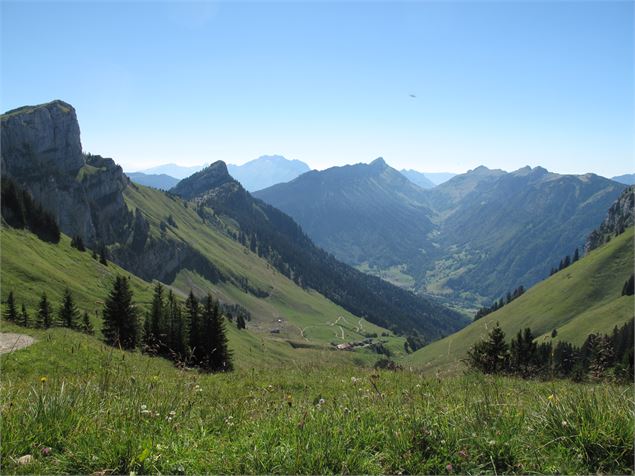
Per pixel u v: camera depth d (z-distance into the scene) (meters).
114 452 5.58
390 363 21.45
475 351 18.14
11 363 21.34
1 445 5.54
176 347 55.75
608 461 5.78
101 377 9.23
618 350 78.25
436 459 5.85
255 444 6.03
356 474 5.58
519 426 6.66
